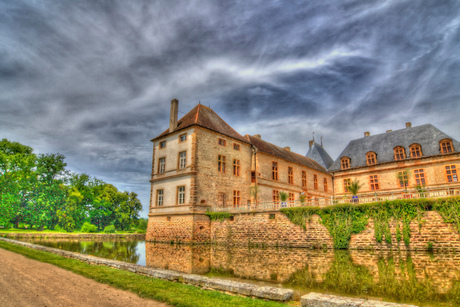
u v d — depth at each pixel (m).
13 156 47.22
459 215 18.36
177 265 16.55
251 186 34.53
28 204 49.16
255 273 13.85
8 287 8.06
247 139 37.97
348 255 19.12
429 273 12.88
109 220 71.25
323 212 23.16
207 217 29.22
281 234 24.78
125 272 10.47
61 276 9.73
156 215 32.22
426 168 36.16
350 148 45.75
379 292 9.80
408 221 19.91
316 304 6.54
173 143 32.53
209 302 6.79
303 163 44.66
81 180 60.44
